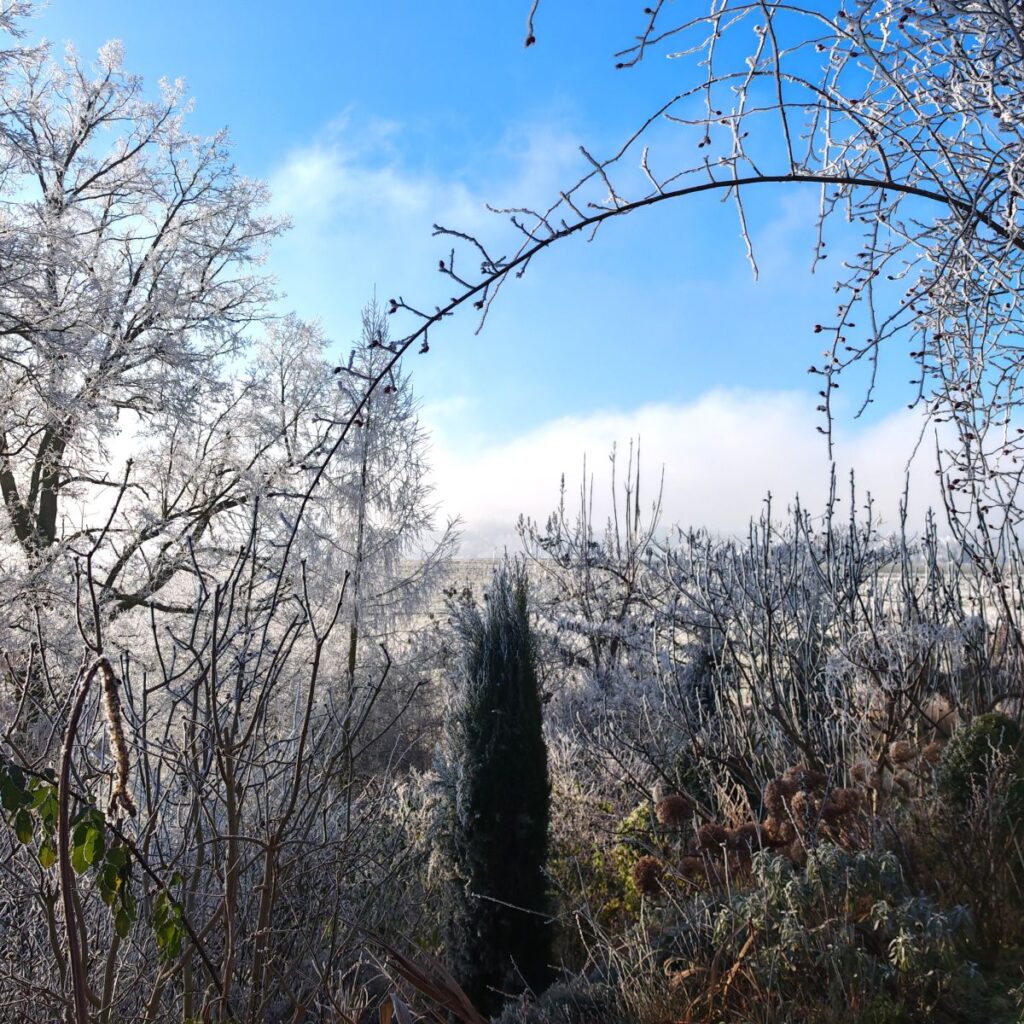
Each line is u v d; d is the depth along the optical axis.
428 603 11.79
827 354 3.07
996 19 2.47
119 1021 3.34
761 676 6.38
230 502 12.27
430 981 3.42
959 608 5.88
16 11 9.72
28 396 11.40
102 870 2.31
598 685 8.70
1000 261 2.77
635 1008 4.05
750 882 4.67
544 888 5.76
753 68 2.74
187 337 12.77
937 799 4.54
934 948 3.53
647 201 2.54
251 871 4.13
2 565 10.47
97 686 3.42
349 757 4.08
